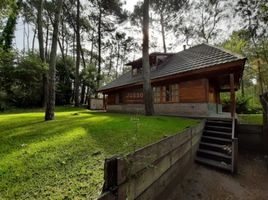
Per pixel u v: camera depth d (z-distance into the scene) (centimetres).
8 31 1988
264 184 556
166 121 841
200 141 747
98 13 2784
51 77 948
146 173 317
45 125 745
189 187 492
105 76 3612
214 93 1362
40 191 265
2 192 260
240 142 859
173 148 448
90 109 2200
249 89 3109
